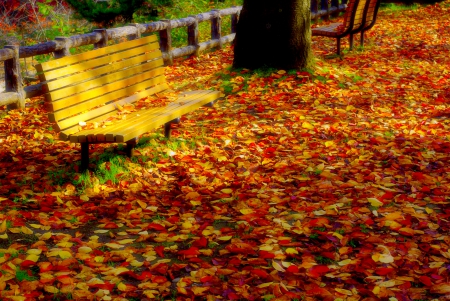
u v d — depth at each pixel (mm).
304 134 5770
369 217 3918
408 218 3889
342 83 7766
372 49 10273
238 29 8062
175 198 4344
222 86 7629
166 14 13852
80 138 4488
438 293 3023
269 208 4125
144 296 3035
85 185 4578
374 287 3035
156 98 5836
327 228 3791
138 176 4742
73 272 3246
